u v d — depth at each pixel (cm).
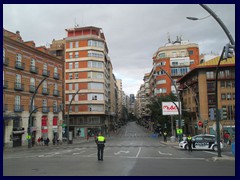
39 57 4931
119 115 18225
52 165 1526
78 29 8412
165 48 8869
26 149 3553
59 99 5541
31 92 4644
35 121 4712
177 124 4634
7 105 4053
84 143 5231
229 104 5500
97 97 7994
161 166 1449
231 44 1422
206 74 5650
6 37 4072
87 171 1262
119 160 1788
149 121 11688
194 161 1728
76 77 8050
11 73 4188
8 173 1240
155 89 9206
